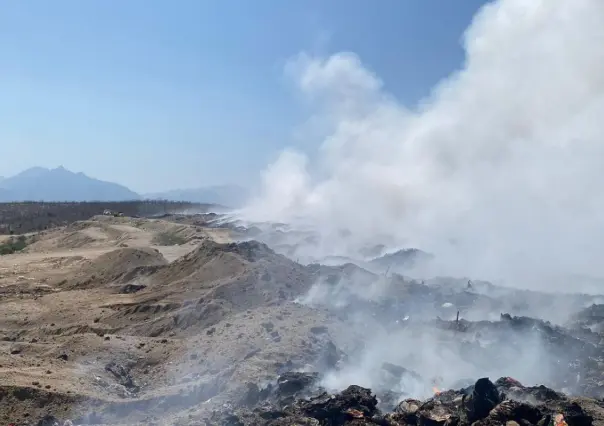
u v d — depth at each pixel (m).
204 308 40.81
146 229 109.69
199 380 27.16
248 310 38.75
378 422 21.12
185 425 21.78
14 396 23.50
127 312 45.41
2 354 29.89
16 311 49.09
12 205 173.00
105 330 41.19
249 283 45.22
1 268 73.12
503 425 19.69
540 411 20.80
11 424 22.39
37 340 39.22
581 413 21.42
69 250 92.94
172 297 47.91
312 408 21.88
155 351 31.59
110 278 63.69
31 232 122.06
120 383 27.81
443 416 20.84
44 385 24.59
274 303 40.97
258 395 24.66
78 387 25.28
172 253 80.88
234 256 54.22
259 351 29.52
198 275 53.59
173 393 25.62
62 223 139.62
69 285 63.97
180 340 33.25
